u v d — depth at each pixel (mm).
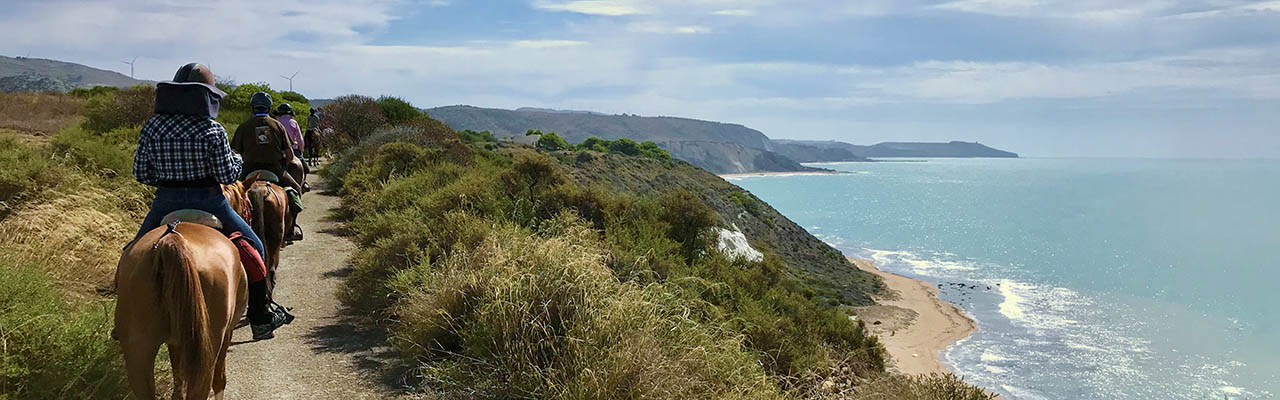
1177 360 43938
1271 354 48250
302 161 12477
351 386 6562
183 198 4918
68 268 7852
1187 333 53594
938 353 37875
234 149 8055
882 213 177000
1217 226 172000
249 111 37812
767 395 6996
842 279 60719
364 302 8922
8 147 13164
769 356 10555
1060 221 167750
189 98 4824
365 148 24219
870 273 69000
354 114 34125
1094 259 99500
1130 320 56406
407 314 7734
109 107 25594
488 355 6832
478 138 89000
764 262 17844
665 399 5996
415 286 8648
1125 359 42156
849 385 10711
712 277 13938
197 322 3873
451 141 24969
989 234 129500
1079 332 48906
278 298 9461
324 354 7359
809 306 16469
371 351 7559
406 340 7355
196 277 3926
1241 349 49531
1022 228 146250
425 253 10023
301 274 10906
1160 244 127938
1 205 9445
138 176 4855
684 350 6898
